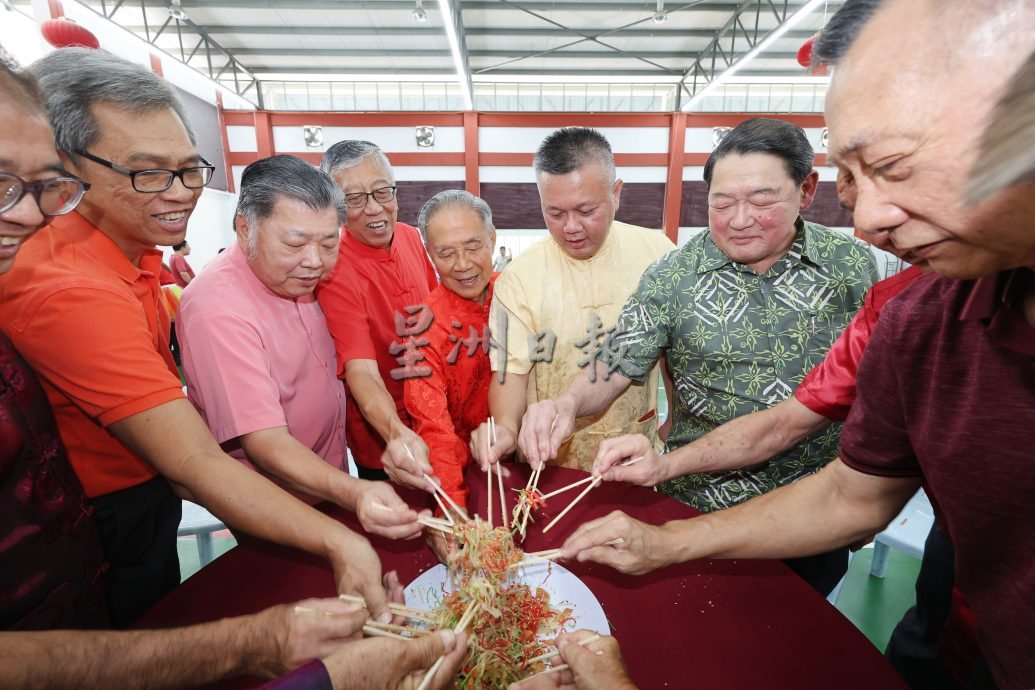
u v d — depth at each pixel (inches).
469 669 39.9
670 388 87.1
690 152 487.5
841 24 21.8
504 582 44.8
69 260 45.5
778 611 42.9
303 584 46.4
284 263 55.1
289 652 31.7
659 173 492.7
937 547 62.9
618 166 491.2
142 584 58.4
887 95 20.5
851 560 109.3
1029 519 29.2
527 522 56.4
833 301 59.9
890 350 35.2
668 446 72.8
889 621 94.4
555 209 69.2
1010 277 26.9
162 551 60.0
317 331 68.2
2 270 31.7
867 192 23.5
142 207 46.6
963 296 30.5
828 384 52.9
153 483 57.9
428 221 69.1
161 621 42.2
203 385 54.8
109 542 55.0
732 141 55.4
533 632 41.5
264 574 47.6
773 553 43.4
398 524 45.8
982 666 41.5
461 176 487.5
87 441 51.7
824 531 42.7
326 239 56.2
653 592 45.6
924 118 20.0
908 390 34.3
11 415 37.8
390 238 84.7
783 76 472.4
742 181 54.0
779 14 388.8
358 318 75.1
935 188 20.9
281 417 55.1
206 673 31.6
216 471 43.8
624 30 418.9
